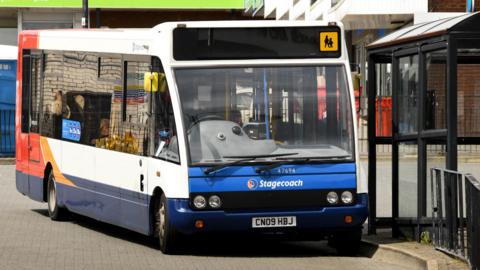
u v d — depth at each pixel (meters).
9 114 46.16
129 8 71.44
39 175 25.98
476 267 15.46
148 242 21.20
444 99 18.83
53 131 25.03
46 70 25.64
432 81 18.88
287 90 18.77
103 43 22.20
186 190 18.06
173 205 18.19
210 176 18.11
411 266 17.59
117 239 21.64
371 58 20.78
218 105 18.55
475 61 21.12
